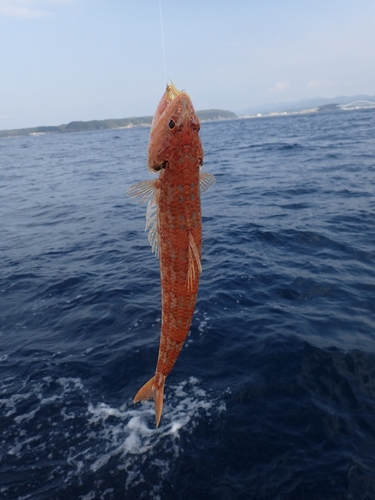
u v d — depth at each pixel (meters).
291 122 86.62
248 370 5.77
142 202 2.41
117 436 4.88
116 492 4.20
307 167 21.67
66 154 49.38
